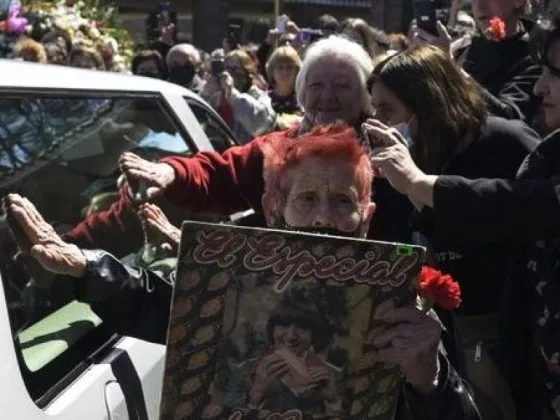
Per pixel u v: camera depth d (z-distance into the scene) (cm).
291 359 155
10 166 217
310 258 153
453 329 219
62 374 196
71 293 220
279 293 154
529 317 225
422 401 168
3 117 220
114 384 207
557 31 207
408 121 251
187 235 150
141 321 195
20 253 200
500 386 246
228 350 155
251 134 598
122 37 753
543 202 197
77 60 581
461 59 377
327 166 175
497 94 354
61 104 251
